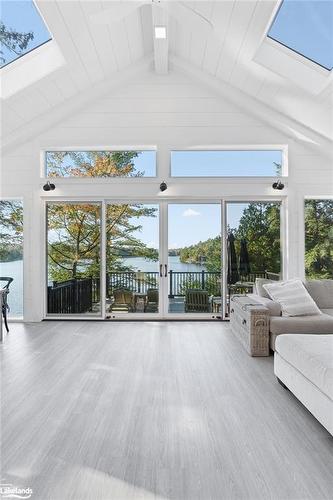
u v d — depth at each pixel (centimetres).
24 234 651
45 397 321
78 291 666
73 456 231
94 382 357
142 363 414
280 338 342
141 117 643
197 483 204
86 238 664
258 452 235
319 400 258
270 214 664
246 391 335
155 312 664
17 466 221
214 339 522
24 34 477
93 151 667
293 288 482
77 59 528
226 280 659
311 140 611
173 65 632
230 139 642
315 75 491
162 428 266
